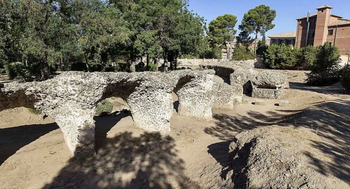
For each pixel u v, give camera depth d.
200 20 31.91
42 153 9.77
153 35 24.16
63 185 8.05
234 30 67.06
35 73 25.17
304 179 5.43
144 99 12.11
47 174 8.54
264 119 15.77
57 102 9.13
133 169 9.09
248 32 65.31
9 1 18.38
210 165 8.73
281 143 7.25
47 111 9.30
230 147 8.71
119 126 12.94
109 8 25.22
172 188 8.04
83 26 22.12
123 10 25.45
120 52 26.14
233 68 25.41
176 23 25.72
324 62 29.95
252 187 5.81
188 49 31.00
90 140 9.57
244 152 7.70
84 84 9.05
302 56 40.91
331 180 5.43
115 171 8.91
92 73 9.32
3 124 14.46
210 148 10.59
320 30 45.69
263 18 60.91
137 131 12.23
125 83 10.64
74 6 22.09
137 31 24.31
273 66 44.03
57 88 8.84
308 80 31.66
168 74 12.42
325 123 10.87
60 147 10.27
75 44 25.56
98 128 12.68
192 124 14.20
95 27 21.62
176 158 10.08
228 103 18.27
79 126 9.28
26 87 8.09
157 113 12.23
